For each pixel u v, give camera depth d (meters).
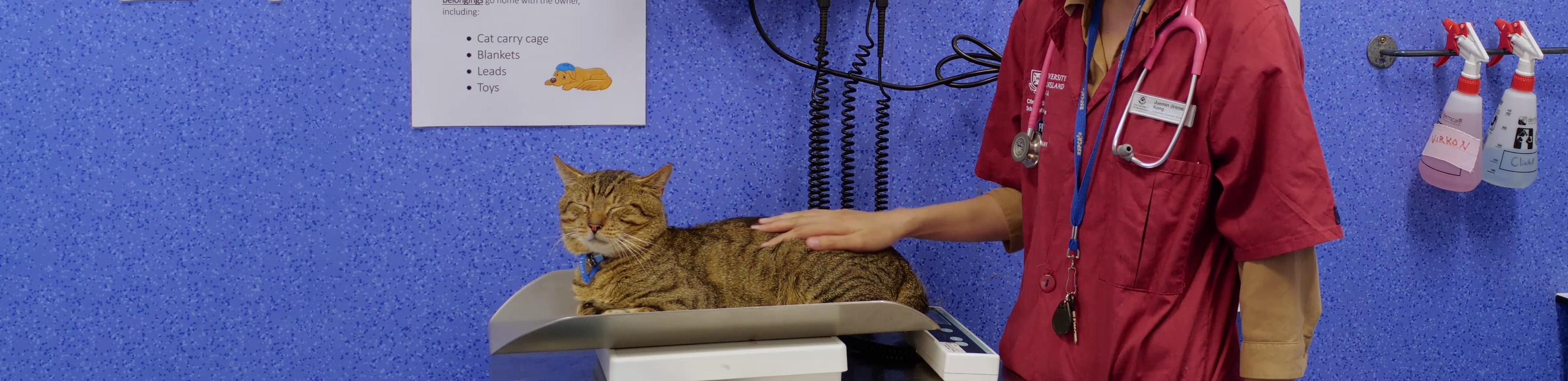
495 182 1.27
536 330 0.85
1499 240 1.52
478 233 1.28
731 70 1.29
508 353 0.88
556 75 1.25
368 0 1.22
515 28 1.24
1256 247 0.86
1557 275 1.54
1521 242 1.52
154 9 1.20
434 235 1.28
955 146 1.36
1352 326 1.50
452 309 1.30
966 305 1.40
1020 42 1.12
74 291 1.23
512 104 1.25
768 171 1.32
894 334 1.14
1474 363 1.54
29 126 1.19
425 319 1.29
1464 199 1.49
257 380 1.28
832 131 1.32
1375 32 1.42
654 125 1.29
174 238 1.23
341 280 1.27
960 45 1.35
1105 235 0.95
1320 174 0.83
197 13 1.20
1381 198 1.47
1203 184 0.89
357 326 1.28
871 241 1.10
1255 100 0.84
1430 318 1.52
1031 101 1.08
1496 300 1.53
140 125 1.21
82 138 1.21
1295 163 0.82
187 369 1.26
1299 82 0.85
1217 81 0.87
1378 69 1.43
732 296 1.09
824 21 1.25
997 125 1.17
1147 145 0.91
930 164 1.36
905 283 1.14
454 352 1.31
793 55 1.30
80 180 1.21
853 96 1.32
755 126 1.31
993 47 1.35
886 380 0.99
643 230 1.06
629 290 1.04
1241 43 0.85
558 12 1.25
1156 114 0.90
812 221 1.13
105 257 1.23
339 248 1.26
